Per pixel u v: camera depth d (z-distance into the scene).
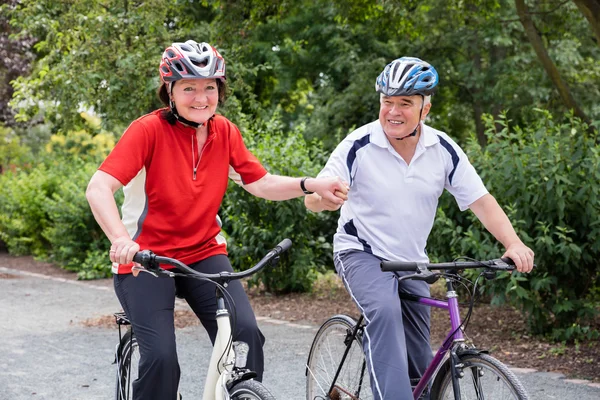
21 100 10.45
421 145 3.44
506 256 3.23
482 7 12.04
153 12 8.70
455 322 3.14
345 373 3.83
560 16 13.05
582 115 10.80
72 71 8.52
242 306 3.24
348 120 17.09
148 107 8.80
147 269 2.85
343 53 17.41
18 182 15.45
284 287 9.62
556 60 15.11
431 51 17.20
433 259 7.35
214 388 3.04
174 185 3.27
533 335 6.86
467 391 3.06
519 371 5.70
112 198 3.07
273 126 10.09
